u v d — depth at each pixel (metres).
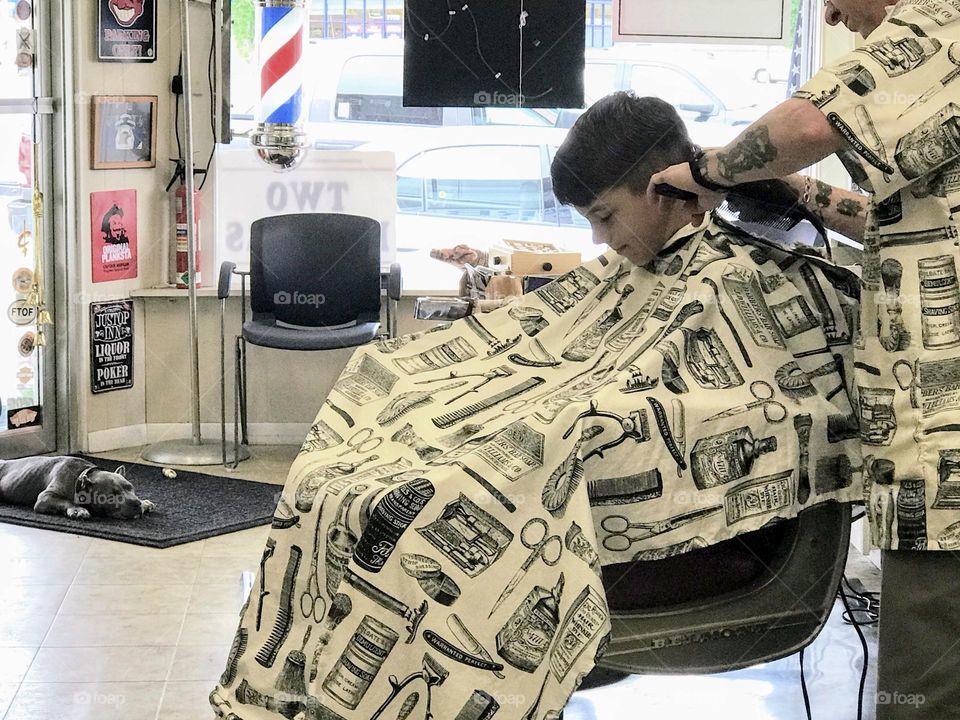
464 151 5.23
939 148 1.61
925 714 1.73
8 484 4.26
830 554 1.84
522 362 2.07
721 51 5.04
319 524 1.84
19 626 3.15
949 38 1.63
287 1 4.70
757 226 1.99
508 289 3.14
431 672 1.65
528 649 1.65
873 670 2.81
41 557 3.72
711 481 1.75
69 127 4.86
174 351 5.24
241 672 1.95
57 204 4.91
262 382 5.26
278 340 4.68
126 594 3.40
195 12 5.09
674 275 1.96
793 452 1.79
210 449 5.00
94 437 5.07
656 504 1.73
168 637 3.08
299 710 1.88
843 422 1.84
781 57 5.03
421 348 2.14
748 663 1.81
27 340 4.91
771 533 1.87
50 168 4.89
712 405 1.76
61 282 4.95
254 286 4.92
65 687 2.77
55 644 3.03
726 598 1.82
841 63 1.65
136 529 3.97
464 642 1.65
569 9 4.32
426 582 1.66
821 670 2.82
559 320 2.11
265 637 1.94
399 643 1.66
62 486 4.14
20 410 4.92
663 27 4.11
